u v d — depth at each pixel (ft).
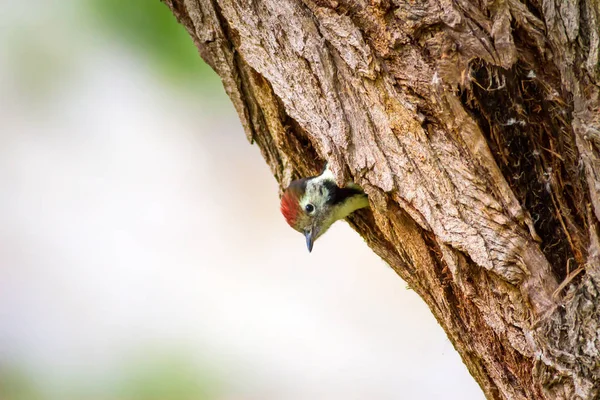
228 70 33.60
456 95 27.61
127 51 47.57
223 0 31.73
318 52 29.84
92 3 45.27
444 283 29.76
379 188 29.19
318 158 36.04
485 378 29.19
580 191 27.30
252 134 35.81
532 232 27.04
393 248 34.22
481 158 27.61
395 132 28.91
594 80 26.66
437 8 27.84
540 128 27.81
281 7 30.60
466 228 27.55
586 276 26.27
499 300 27.40
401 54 28.71
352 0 29.27
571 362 25.80
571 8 26.76
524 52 27.50
